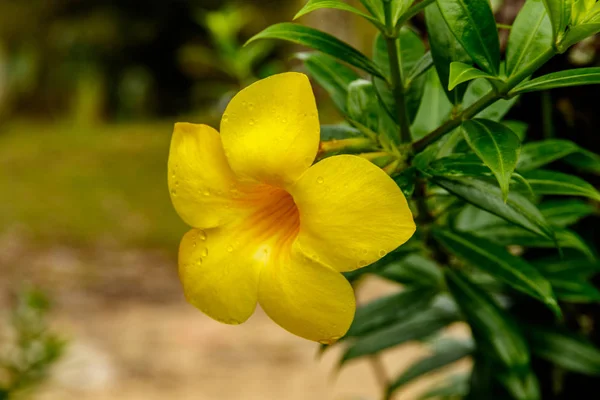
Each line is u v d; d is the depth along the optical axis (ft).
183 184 1.34
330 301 1.26
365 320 1.72
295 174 1.27
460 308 1.59
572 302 1.81
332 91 1.59
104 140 14.26
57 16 18.21
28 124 17.88
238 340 6.15
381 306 1.73
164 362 5.55
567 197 1.78
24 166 12.15
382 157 1.38
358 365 5.49
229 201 1.34
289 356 5.81
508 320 1.57
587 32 1.25
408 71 1.48
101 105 18.29
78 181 11.13
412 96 1.44
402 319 1.71
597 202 1.77
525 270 1.46
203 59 4.89
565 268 1.65
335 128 1.45
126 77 18.48
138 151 13.15
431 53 1.39
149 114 18.58
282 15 13.99
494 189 1.38
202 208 1.34
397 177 1.36
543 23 1.33
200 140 1.33
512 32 1.34
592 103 1.75
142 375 5.29
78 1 17.98
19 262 7.97
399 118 1.40
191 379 5.27
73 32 17.93
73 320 6.31
